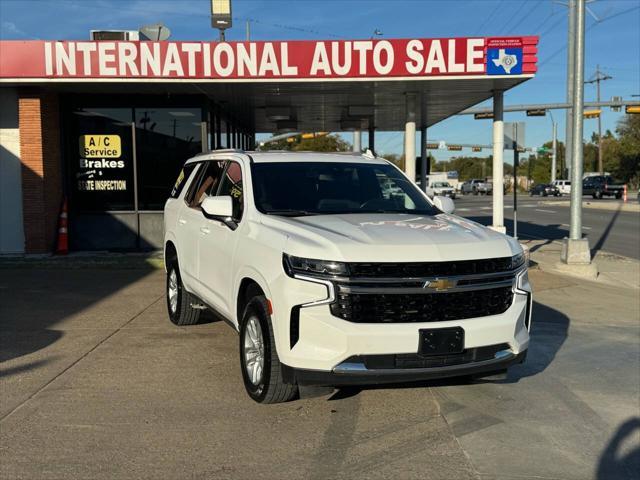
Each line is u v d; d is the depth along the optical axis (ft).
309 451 13.41
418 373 13.55
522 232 71.26
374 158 21.13
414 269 13.58
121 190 45.62
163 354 20.45
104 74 38.32
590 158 318.45
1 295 30.50
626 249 55.47
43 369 18.76
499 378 15.08
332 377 13.39
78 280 34.91
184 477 12.17
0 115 42.39
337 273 13.37
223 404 16.02
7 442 13.61
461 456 13.28
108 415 15.20
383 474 12.41
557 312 28.55
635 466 12.96
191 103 45.50
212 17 44.83
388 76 38.93
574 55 39.86
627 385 18.12
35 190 41.86
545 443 14.02
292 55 38.75
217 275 18.67
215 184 21.06
